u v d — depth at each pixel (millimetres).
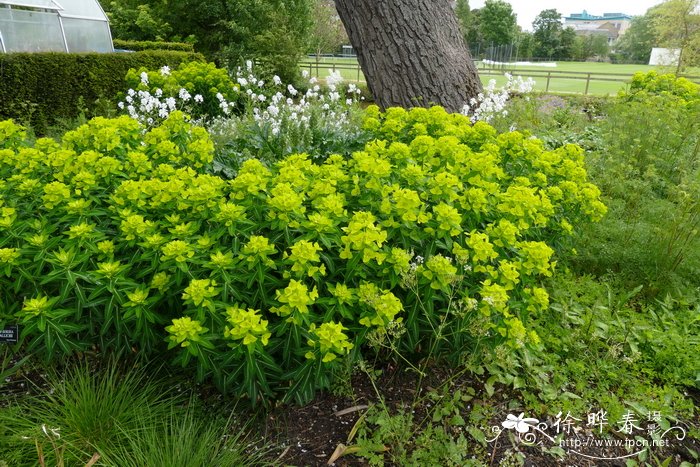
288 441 2064
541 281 3092
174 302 2174
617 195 3930
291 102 6020
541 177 3037
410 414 2033
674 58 14148
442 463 1963
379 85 5199
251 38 14617
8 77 6754
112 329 2277
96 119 3000
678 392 2396
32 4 9219
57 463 1788
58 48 10023
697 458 2082
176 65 9617
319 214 2146
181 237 2146
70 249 2158
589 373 2463
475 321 2043
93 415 1991
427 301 2117
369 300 1928
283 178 2357
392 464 1977
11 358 2393
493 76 20641
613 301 3018
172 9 15414
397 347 2205
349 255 2072
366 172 2471
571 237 3248
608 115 5500
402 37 4938
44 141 2924
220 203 2268
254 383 2018
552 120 5699
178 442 1858
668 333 2676
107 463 1811
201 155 2951
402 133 3557
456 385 2350
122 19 15938
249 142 3865
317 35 20766
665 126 4496
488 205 2543
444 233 2244
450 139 2777
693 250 3141
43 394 2203
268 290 2076
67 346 2080
